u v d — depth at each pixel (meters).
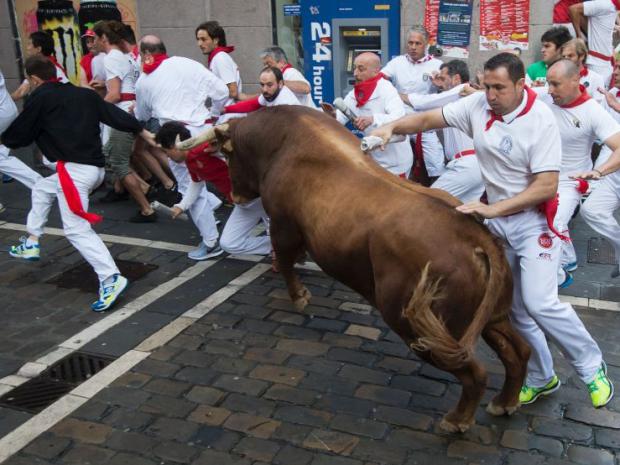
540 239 3.70
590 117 4.66
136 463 3.69
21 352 4.86
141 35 9.74
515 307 3.92
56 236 6.99
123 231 7.11
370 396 4.22
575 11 7.41
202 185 5.89
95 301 5.58
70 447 3.82
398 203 3.62
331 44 8.74
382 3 8.38
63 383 4.45
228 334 4.99
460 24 8.18
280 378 4.43
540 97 4.90
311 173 4.18
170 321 5.20
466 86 5.77
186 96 6.88
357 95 5.75
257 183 5.00
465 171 5.82
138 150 7.65
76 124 5.35
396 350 4.73
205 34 7.80
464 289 3.39
